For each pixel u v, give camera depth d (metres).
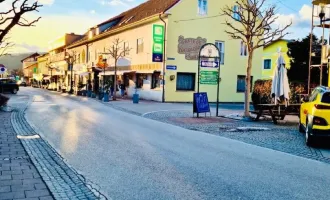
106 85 38.91
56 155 8.02
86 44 50.25
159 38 28.33
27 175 6.10
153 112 19.97
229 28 31.66
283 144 10.25
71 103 26.31
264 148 9.55
